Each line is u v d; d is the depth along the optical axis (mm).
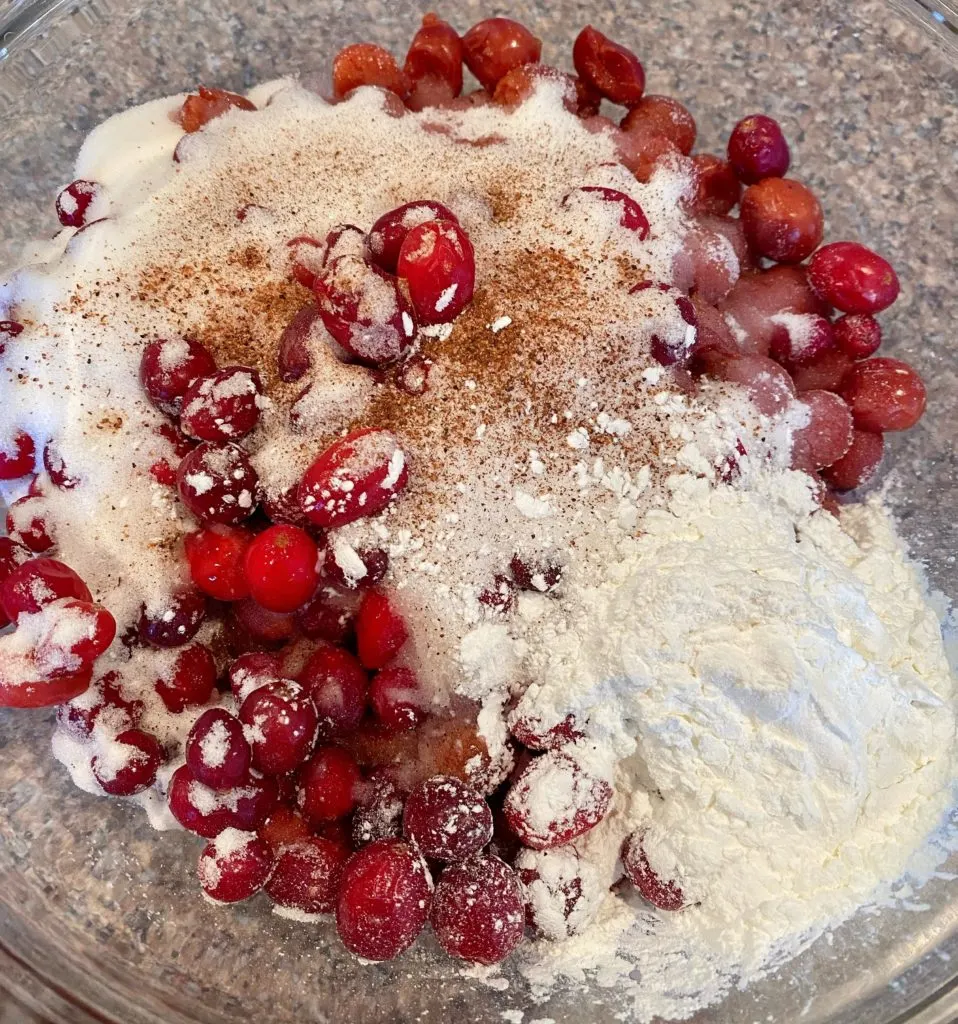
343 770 175
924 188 229
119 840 184
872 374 205
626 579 174
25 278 196
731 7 240
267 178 205
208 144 208
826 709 165
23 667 167
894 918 172
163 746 180
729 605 169
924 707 178
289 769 168
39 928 171
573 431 178
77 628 166
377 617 172
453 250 173
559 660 172
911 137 230
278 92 222
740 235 219
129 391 187
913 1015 163
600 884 174
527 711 171
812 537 192
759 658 166
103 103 230
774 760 167
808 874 168
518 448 177
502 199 198
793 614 168
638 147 213
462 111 217
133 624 180
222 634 188
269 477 175
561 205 196
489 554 174
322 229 198
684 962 172
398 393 179
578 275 187
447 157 206
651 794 177
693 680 167
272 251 196
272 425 182
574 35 242
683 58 240
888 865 172
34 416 186
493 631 172
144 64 233
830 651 168
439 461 175
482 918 163
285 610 171
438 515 174
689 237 202
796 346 208
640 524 178
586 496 177
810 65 236
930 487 214
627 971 174
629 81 217
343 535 171
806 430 196
